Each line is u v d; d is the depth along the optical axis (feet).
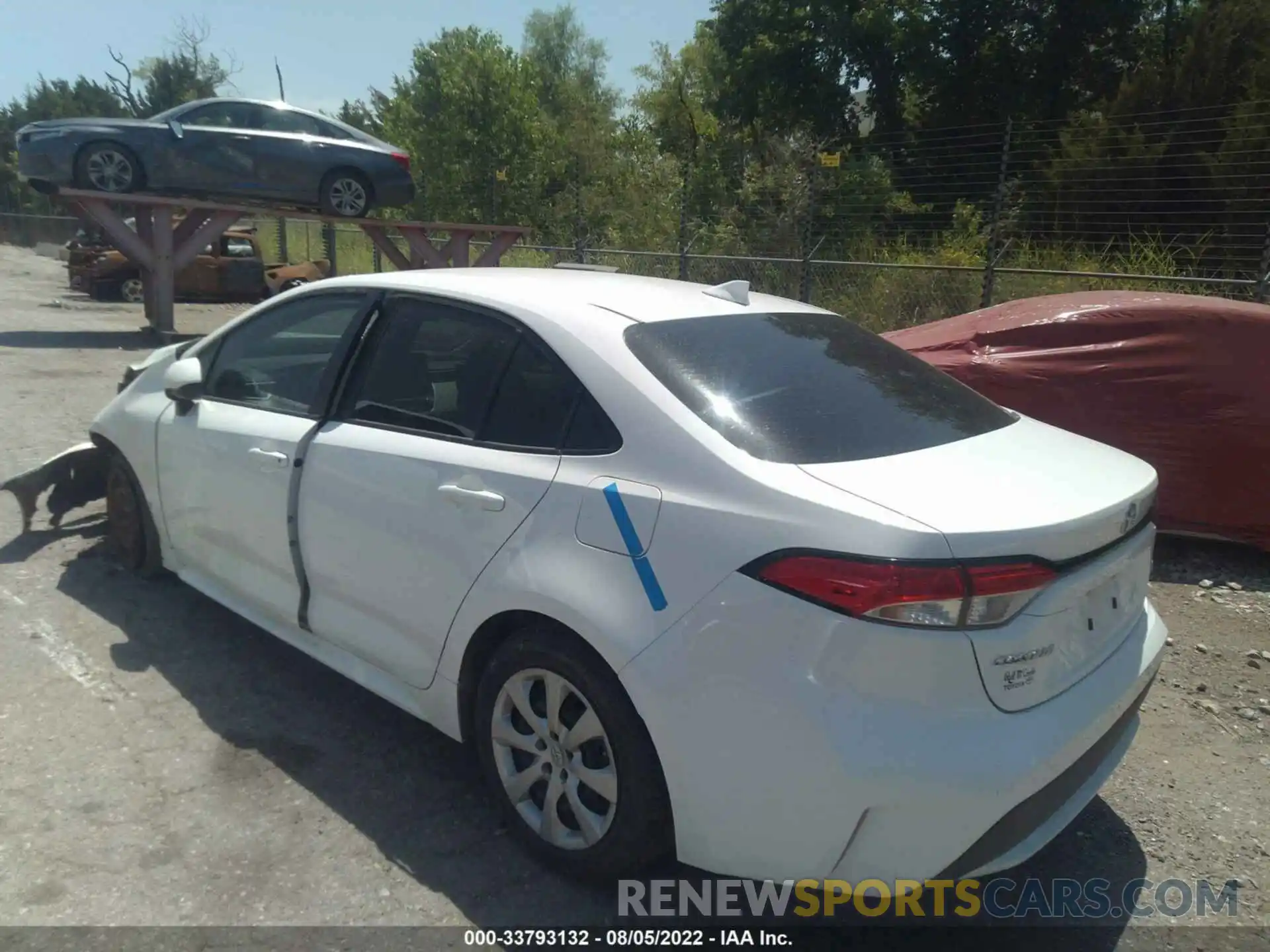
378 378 11.78
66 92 176.96
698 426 8.94
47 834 10.09
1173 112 49.42
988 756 7.63
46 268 100.58
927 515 7.82
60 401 30.07
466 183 80.12
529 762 10.04
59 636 14.46
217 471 13.44
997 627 7.77
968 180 62.49
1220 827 11.10
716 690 8.15
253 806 10.73
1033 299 22.04
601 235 72.95
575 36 145.79
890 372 11.17
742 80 76.02
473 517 10.00
